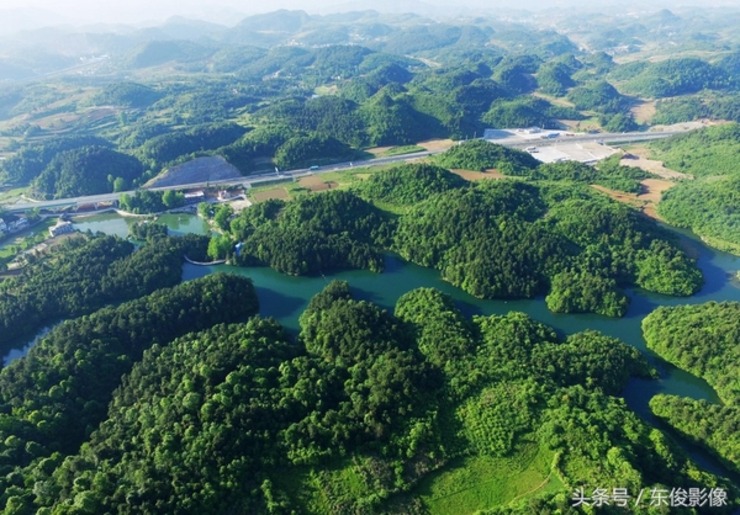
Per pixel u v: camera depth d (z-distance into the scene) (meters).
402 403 116.25
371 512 96.06
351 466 103.69
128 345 149.75
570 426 108.06
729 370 131.00
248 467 100.50
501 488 101.00
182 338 147.00
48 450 110.94
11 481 99.00
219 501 94.19
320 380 120.88
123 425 113.00
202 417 108.12
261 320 151.62
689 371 138.25
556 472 101.25
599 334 149.00
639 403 129.12
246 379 120.94
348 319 145.88
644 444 105.62
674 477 99.38
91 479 95.69
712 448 111.12
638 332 159.12
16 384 126.44
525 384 122.06
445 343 138.25
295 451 104.38
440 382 125.25
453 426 113.50
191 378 120.12
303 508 96.12
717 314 148.12
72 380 128.38
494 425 111.81
